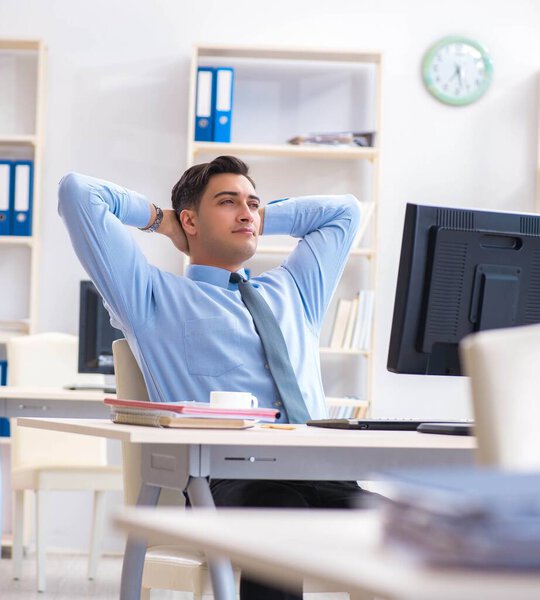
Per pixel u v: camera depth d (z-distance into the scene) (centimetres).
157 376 227
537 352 99
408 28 533
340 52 509
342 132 527
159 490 182
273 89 530
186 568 197
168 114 526
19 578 417
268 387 229
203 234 248
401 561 59
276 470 171
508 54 531
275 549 62
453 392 523
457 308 193
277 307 243
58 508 507
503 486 61
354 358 523
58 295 518
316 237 263
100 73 525
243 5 530
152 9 527
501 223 195
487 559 57
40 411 373
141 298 229
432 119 531
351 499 212
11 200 502
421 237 191
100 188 238
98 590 394
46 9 524
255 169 527
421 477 65
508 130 533
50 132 521
